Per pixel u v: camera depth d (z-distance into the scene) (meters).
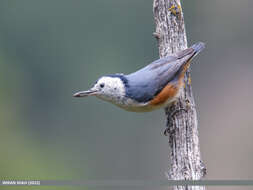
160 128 17.77
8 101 19.56
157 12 7.84
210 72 20.94
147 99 7.66
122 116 18.08
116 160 17.56
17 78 20.47
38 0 21.00
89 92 7.80
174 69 7.58
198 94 20.58
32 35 21.23
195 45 7.91
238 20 21.62
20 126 19.03
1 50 20.62
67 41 21.12
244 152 17.94
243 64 20.91
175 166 7.21
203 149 18.48
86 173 17.27
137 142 17.67
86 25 21.19
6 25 21.27
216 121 19.66
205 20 21.58
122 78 7.77
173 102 7.59
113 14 20.92
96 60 20.94
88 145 18.06
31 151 17.58
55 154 17.88
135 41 20.98
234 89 20.38
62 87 20.66
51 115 19.84
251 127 18.77
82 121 18.61
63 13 21.06
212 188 14.17
